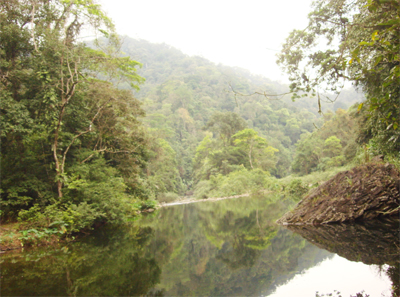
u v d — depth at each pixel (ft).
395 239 15.26
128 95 38.24
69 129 31.83
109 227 31.01
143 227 30.76
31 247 19.48
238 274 12.25
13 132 24.23
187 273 12.71
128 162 40.78
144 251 17.81
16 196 23.49
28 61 27.96
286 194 69.31
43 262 14.96
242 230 24.03
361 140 54.13
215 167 133.08
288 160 189.47
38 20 30.78
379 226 19.26
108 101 33.86
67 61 27.02
